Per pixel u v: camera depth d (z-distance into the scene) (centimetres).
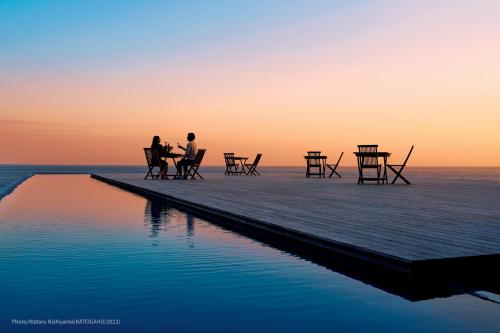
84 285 318
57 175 2802
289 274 357
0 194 1148
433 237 445
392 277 356
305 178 1914
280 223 540
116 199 1052
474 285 332
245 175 2350
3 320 248
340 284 328
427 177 2327
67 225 629
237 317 255
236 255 429
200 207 761
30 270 362
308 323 247
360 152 1420
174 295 296
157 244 484
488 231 484
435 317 259
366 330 238
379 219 579
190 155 1667
